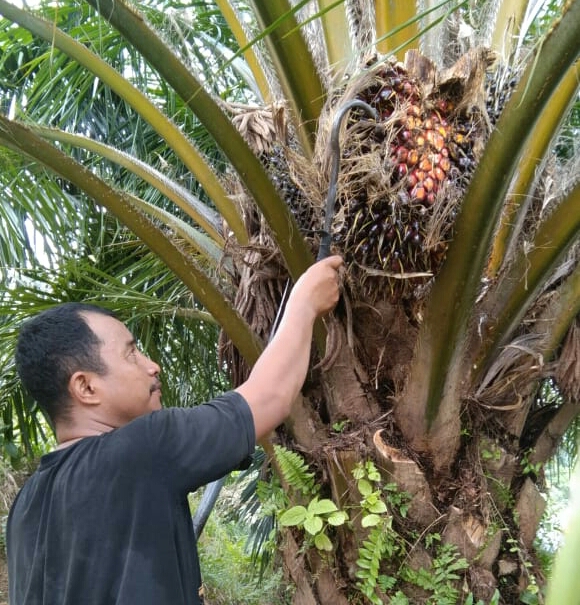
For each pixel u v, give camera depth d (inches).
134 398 51.6
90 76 106.3
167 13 96.4
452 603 61.1
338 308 65.1
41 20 69.2
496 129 47.8
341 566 65.4
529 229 67.2
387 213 56.3
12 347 102.8
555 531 72.3
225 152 55.7
